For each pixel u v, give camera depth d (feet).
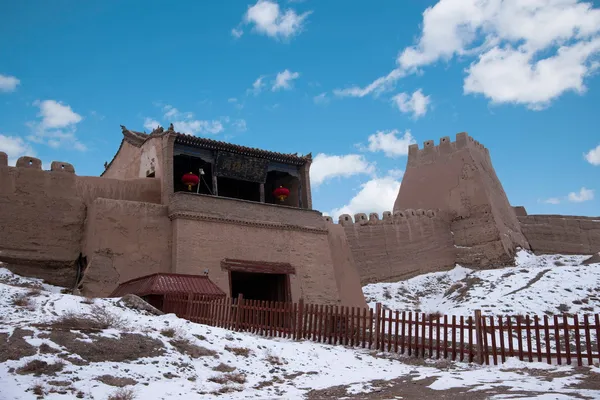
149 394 34.12
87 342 40.01
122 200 84.99
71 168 85.71
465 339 77.97
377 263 140.15
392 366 51.57
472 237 151.53
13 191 79.20
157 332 46.60
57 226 81.82
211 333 50.01
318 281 100.12
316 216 105.50
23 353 36.19
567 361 49.65
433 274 145.69
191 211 89.30
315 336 61.41
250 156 103.71
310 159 111.04
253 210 96.78
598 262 142.31
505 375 45.83
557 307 106.01
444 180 162.50
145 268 83.76
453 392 38.42
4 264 76.18
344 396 37.73
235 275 98.53
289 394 38.24
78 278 81.82
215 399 34.76
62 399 31.09
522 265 145.18
